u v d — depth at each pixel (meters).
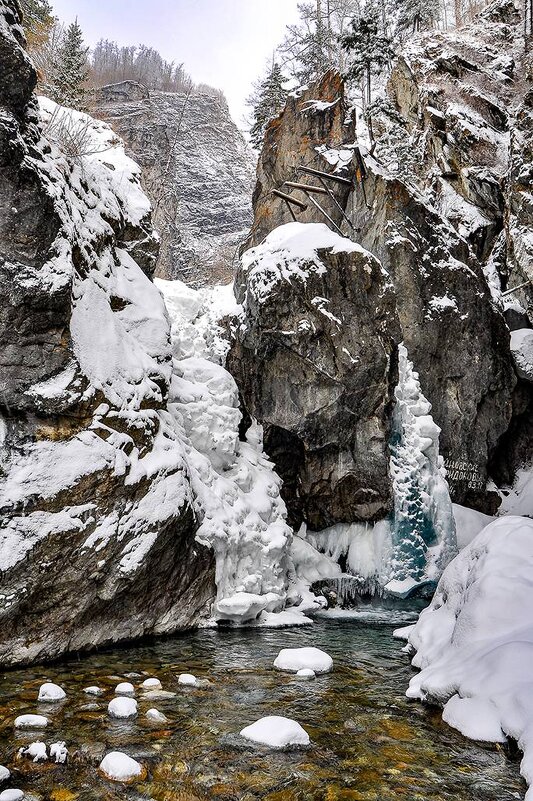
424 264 12.85
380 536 10.62
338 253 11.02
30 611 5.65
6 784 3.32
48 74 17.44
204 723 4.35
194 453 8.80
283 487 11.17
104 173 9.08
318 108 15.17
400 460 10.98
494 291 16.06
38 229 6.08
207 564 7.80
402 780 3.54
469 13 32.56
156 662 6.01
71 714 4.38
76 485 6.05
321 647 7.16
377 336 10.80
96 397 6.55
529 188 15.94
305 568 10.46
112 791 3.31
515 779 3.55
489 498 13.26
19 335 5.95
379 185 13.32
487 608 4.95
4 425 5.88
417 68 22.31
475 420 12.93
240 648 6.83
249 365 11.39
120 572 6.30
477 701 4.23
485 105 20.52
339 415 10.72
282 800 3.29
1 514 5.52
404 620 9.45
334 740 4.12
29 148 6.54
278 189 15.42
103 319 7.17
